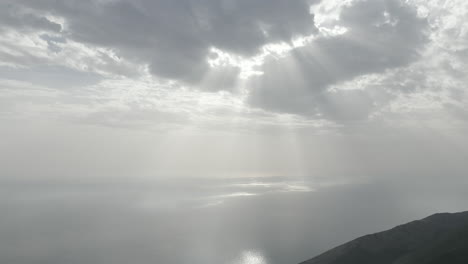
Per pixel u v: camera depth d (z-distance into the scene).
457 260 50.91
